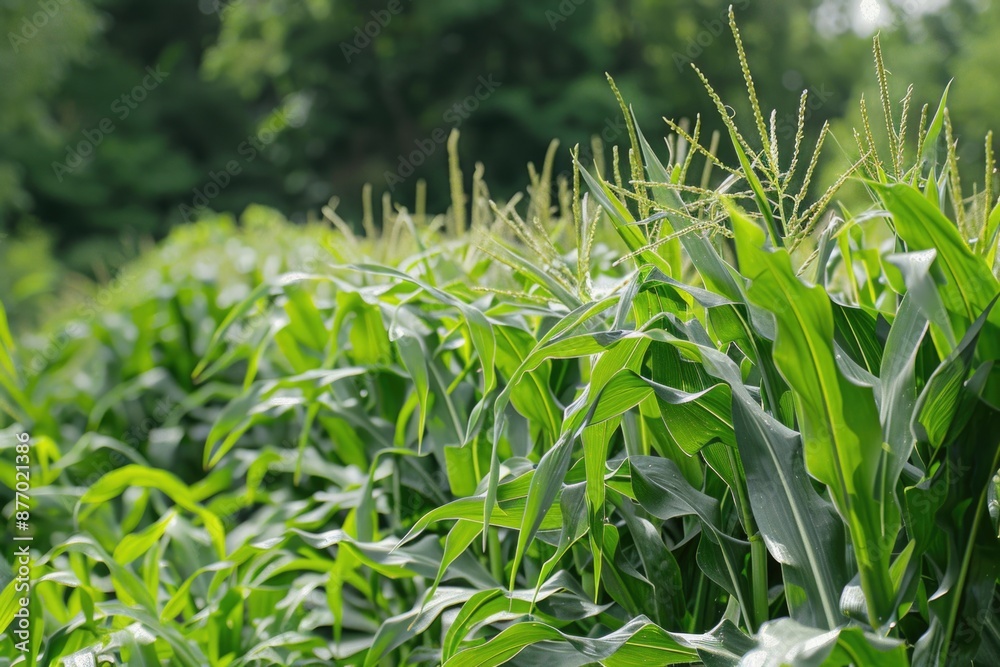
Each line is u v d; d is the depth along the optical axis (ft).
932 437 3.39
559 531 4.66
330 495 6.70
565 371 5.64
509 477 4.75
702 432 3.91
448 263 7.25
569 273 5.01
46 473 7.96
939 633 3.47
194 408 10.47
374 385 6.97
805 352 3.19
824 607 3.47
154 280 11.89
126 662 5.19
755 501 3.61
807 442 3.30
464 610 4.43
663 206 4.11
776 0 65.21
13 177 57.26
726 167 3.93
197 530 7.34
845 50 67.41
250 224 15.20
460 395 6.22
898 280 4.15
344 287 6.12
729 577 4.07
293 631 5.98
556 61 63.82
